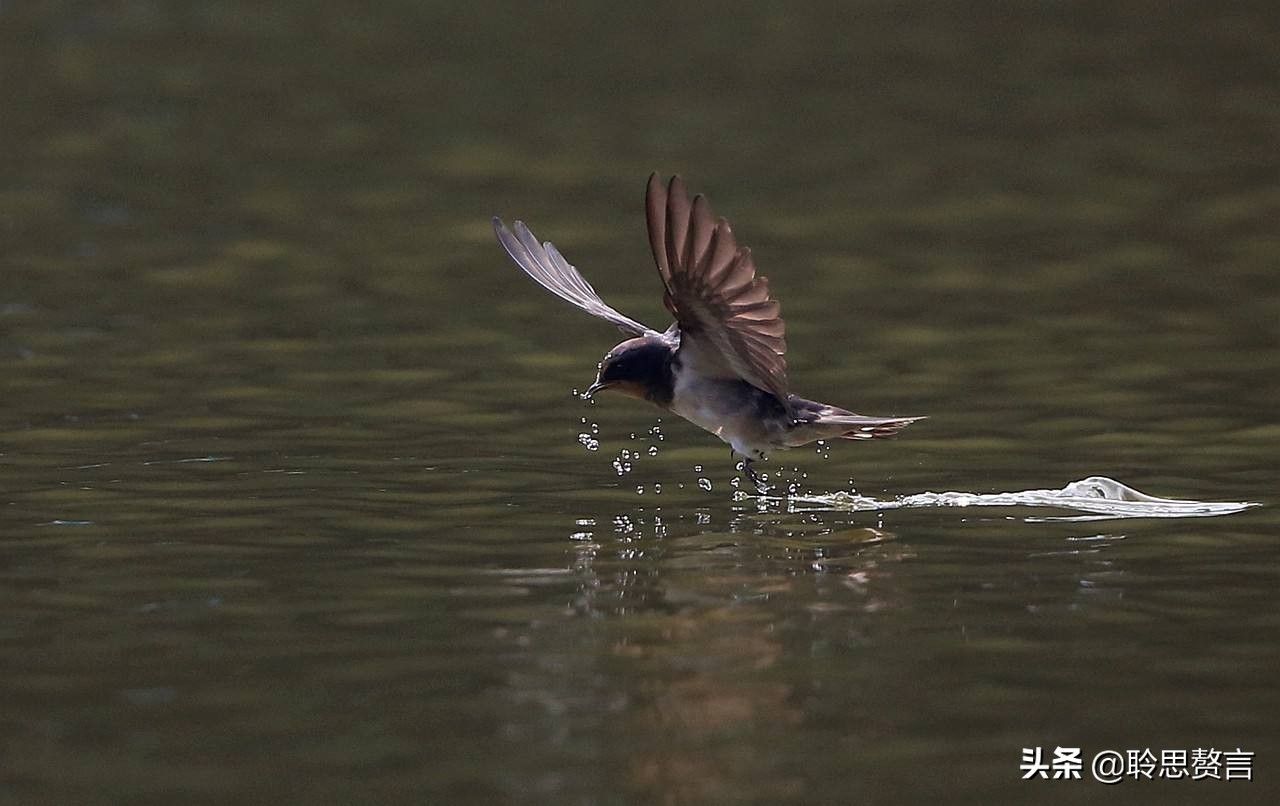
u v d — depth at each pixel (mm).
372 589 12641
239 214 27969
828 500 15172
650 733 10133
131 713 10391
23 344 20422
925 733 10164
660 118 35594
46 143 32844
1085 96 37281
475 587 12734
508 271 24578
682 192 11430
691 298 12070
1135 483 15500
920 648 11500
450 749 9922
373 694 10688
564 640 11625
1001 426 17484
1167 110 35844
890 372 19625
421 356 20188
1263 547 13562
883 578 12977
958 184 30109
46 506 14594
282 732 10133
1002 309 22406
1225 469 15852
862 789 9445
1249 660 11219
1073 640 11617
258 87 38062
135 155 32031
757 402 13438
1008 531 14172
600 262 24922
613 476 15883
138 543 13648
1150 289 23297
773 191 29734
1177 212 27781
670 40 43250
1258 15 45188
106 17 45094
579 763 9742
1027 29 44375
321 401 18250
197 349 20328
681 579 12953
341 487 15289
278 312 22203
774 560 13445
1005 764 9758
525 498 15117
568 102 36969
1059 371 19516
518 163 31812
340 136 33906
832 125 34938
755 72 39844
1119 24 44719
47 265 24469
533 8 46938
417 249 25781
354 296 23094
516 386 19000
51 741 9992
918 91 38000
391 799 9297
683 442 17109
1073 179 30344
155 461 16000
